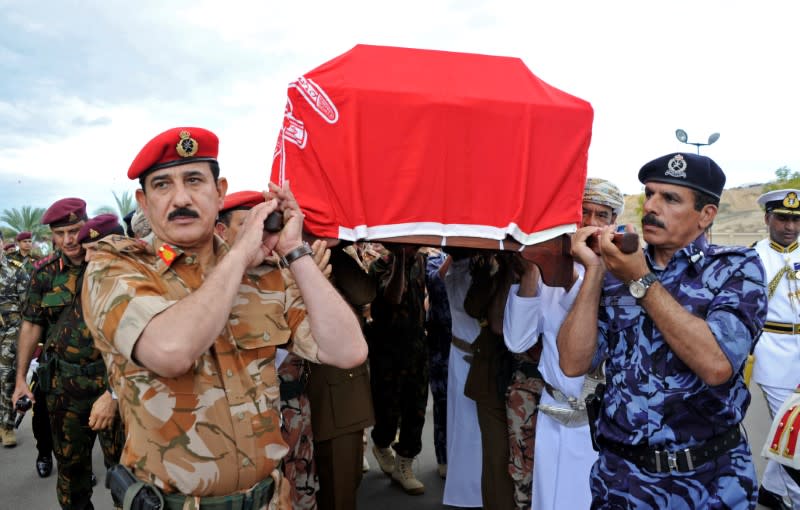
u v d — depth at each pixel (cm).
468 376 347
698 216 207
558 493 282
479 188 238
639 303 198
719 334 190
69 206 379
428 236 237
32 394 431
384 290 404
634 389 207
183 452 166
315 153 231
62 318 355
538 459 290
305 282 186
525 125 238
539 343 309
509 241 241
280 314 191
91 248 176
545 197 243
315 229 231
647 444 203
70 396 348
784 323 433
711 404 200
